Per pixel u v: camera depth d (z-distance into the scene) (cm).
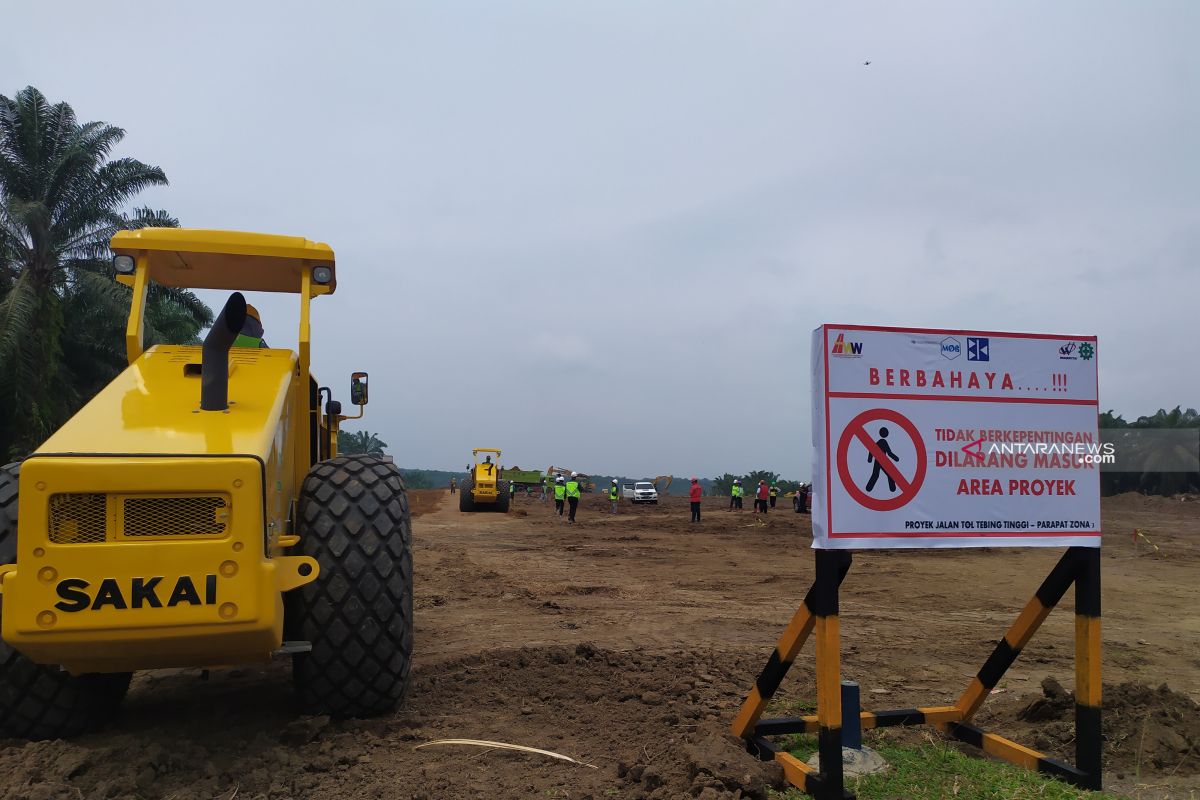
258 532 348
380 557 437
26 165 3078
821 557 370
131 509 338
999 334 405
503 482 3531
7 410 2769
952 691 578
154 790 358
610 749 422
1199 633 858
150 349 504
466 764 399
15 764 373
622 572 1342
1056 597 416
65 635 327
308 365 521
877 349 386
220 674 578
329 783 372
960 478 392
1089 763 388
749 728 423
